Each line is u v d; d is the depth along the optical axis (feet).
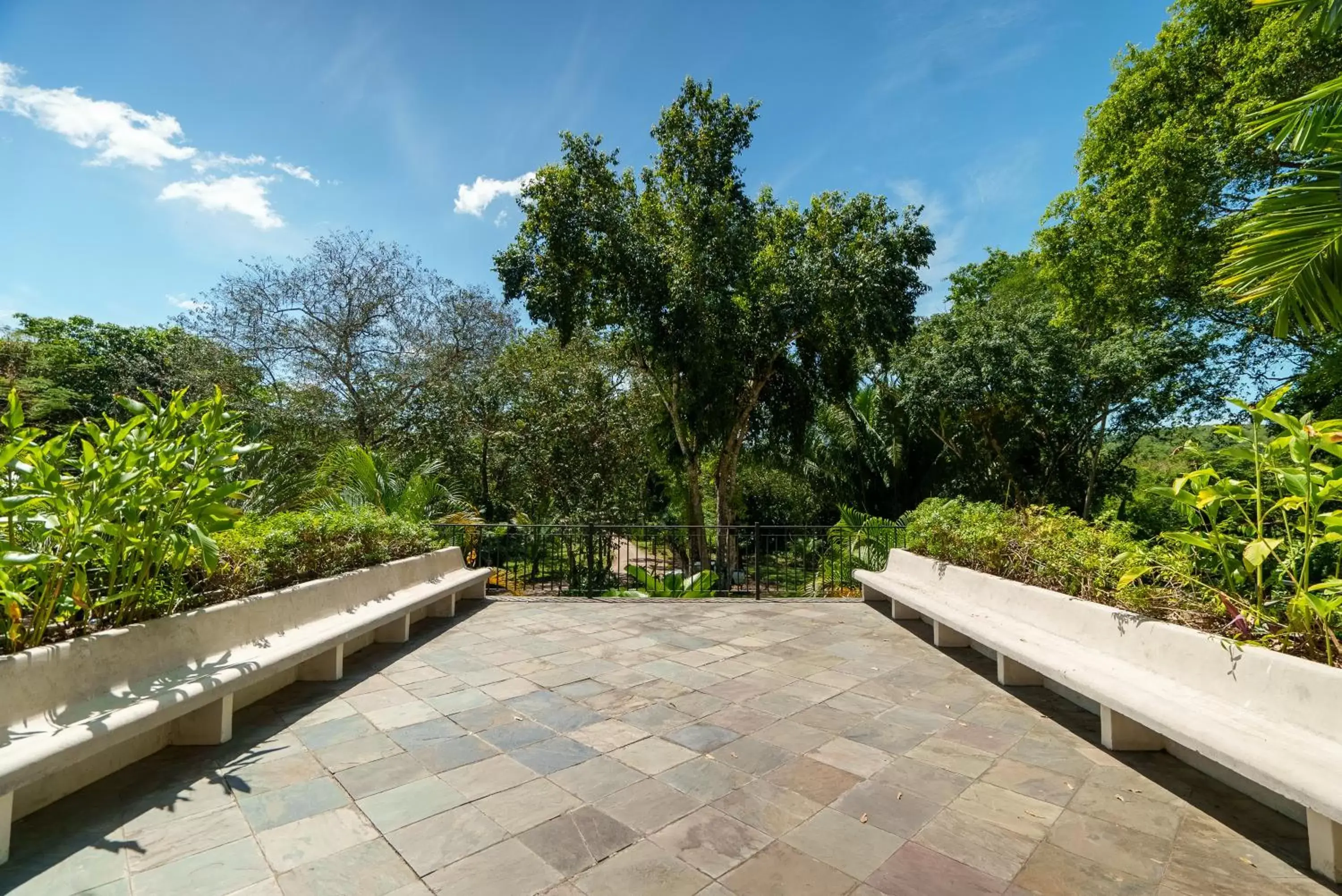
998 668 15.43
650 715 12.91
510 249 45.01
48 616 9.14
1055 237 44.70
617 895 7.22
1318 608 8.68
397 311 48.98
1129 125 38.58
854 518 34.99
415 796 9.45
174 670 10.57
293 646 12.62
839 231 45.52
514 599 25.98
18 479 9.51
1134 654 11.35
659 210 46.11
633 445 54.90
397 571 19.25
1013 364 52.85
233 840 8.21
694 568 40.91
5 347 59.52
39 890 7.09
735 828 8.69
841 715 13.02
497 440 54.85
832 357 50.21
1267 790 9.39
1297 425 9.71
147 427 10.73
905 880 7.54
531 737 11.71
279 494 27.63
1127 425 58.39
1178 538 11.27
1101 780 10.21
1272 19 30.48
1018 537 16.70
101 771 9.83
